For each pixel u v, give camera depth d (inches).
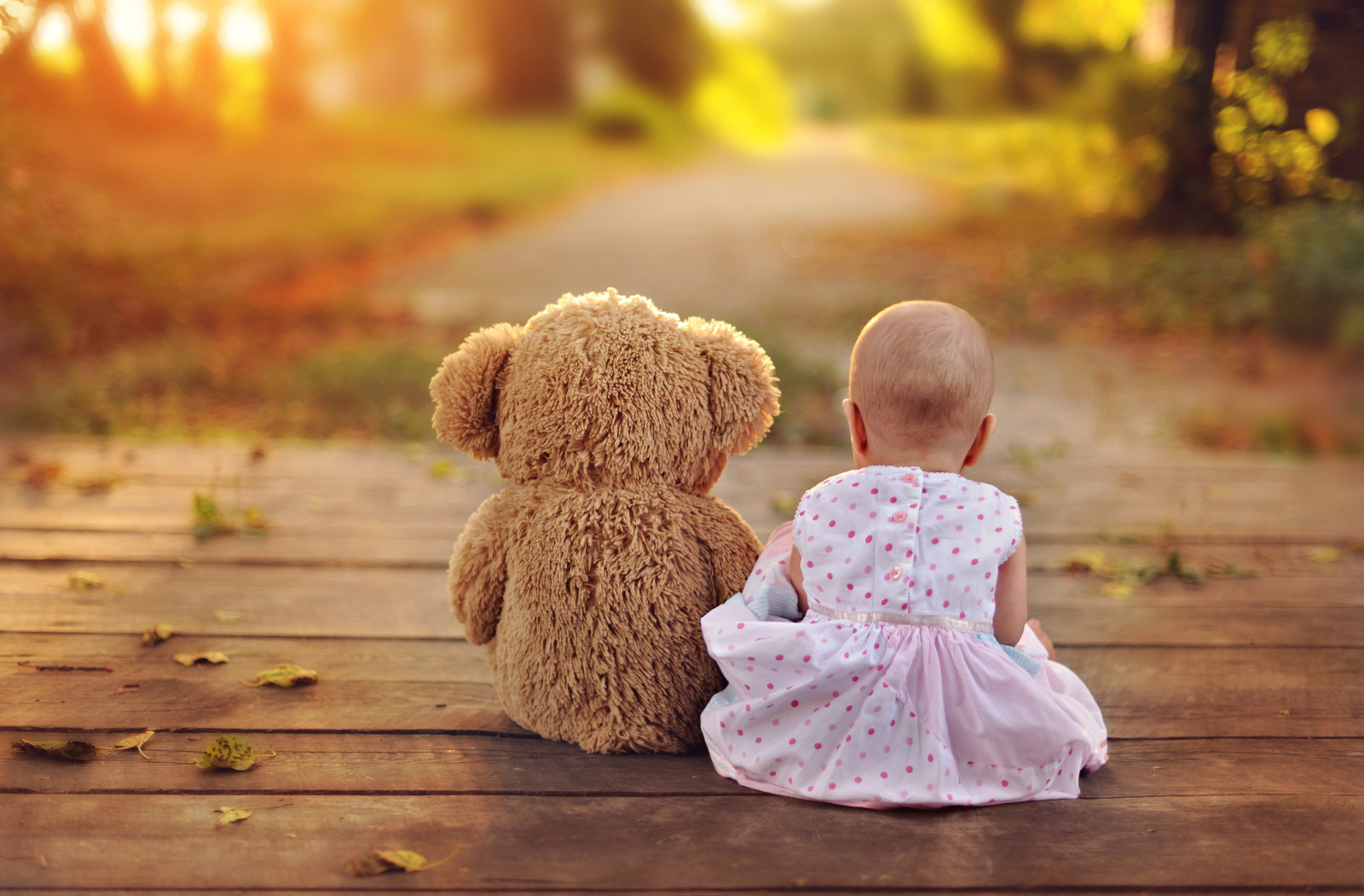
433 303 390.0
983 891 65.1
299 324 352.5
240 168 637.9
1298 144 439.5
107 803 73.8
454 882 65.2
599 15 1362.0
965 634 73.6
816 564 75.5
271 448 179.3
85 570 122.1
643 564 79.5
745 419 83.0
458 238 561.6
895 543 73.7
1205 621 112.9
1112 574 127.7
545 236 573.9
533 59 1302.9
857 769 73.3
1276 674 99.7
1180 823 73.1
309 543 133.1
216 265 420.2
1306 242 327.9
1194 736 87.5
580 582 79.7
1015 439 229.8
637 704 80.0
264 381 270.8
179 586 118.2
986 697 73.1
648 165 1055.0
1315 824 73.2
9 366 279.7
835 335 339.0
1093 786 78.4
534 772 78.8
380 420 241.8
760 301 394.0
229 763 78.9
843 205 716.0
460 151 938.1
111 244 377.1
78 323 317.7
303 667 98.6
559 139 1144.2
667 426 81.4
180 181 559.2
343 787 76.5
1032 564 131.4
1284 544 140.1
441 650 103.1
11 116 345.7
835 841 69.7
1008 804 74.5
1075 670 100.7
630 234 585.6
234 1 733.9
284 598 115.3
